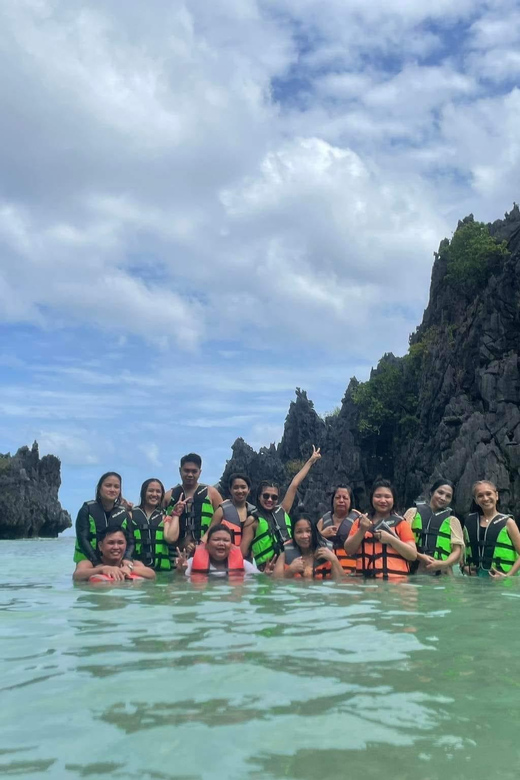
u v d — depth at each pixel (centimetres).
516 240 5347
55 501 8131
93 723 321
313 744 294
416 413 5869
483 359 4644
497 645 501
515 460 4200
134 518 1112
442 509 1070
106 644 507
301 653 473
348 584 906
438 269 6025
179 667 431
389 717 329
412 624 596
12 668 430
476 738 301
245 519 1111
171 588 868
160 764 273
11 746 293
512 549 1013
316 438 7844
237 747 290
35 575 1199
